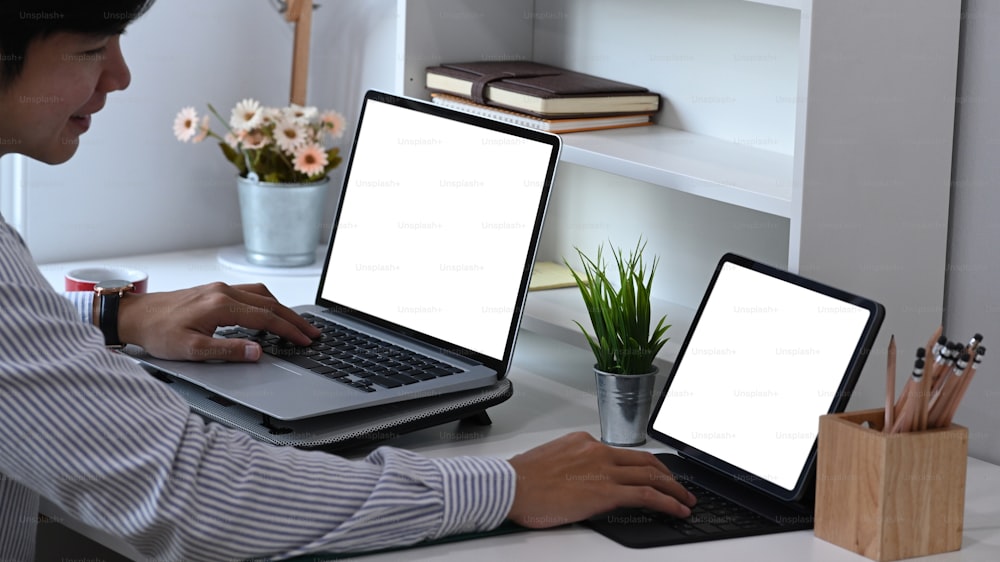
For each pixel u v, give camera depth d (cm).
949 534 108
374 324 156
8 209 212
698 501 118
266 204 205
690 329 134
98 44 101
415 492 104
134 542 97
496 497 106
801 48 123
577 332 156
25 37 96
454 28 182
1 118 99
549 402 151
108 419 95
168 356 140
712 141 161
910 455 104
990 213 136
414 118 157
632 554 105
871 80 128
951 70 135
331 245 164
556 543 108
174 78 222
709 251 166
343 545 101
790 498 116
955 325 141
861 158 129
